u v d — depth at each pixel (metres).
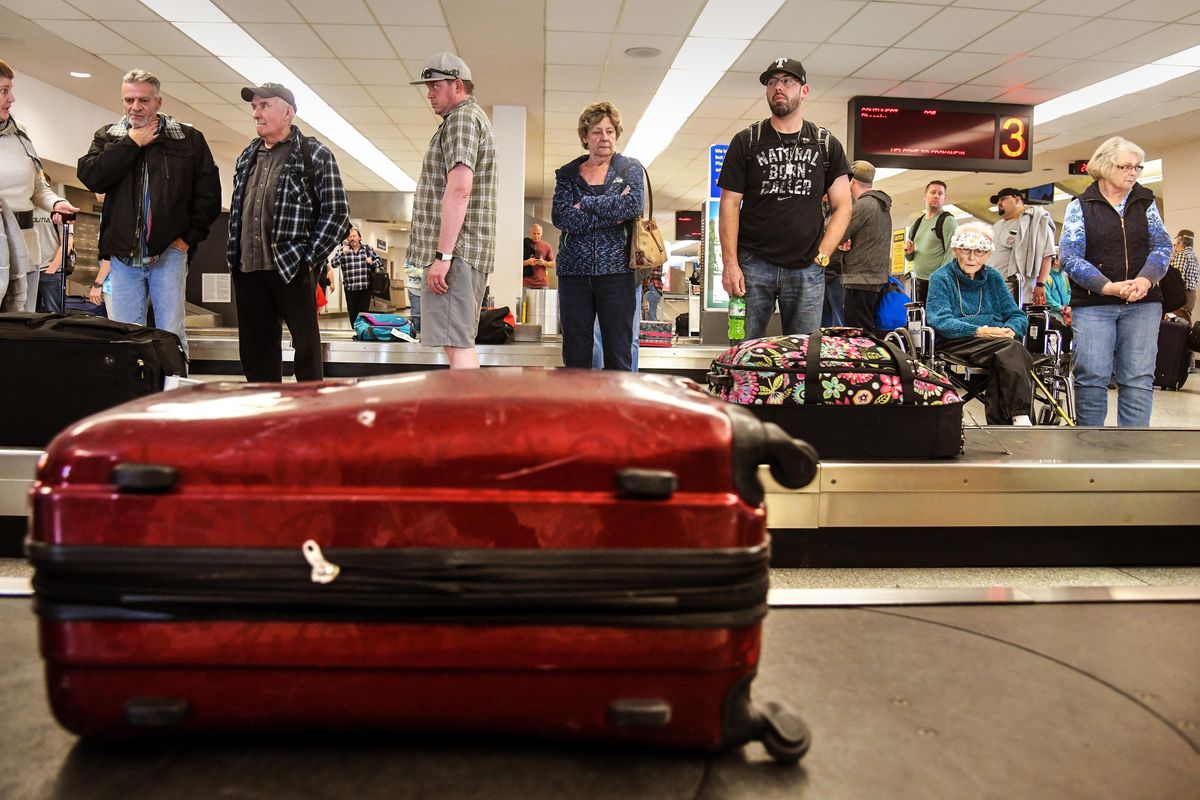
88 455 0.63
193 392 0.73
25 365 2.34
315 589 0.62
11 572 2.13
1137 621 1.04
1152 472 2.30
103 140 3.51
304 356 3.35
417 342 6.34
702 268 7.53
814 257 3.31
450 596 0.62
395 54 7.68
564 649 0.63
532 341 7.39
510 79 8.50
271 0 6.40
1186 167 10.98
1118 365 3.63
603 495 0.63
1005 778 0.67
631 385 0.72
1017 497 2.27
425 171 3.04
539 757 0.68
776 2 6.38
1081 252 3.55
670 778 0.66
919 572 2.27
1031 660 0.91
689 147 11.72
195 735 0.67
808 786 0.65
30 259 3.80
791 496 2.24
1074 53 7.44
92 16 6.75
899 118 8.82
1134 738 0.74
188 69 8.13
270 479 0.63
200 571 0.62
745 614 0.65
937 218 5.76
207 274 11.84
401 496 0.62
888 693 0.82
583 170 3.42
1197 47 7.27
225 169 12.11
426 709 0.64
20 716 0.74
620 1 6.38
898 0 6.30
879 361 2.32
